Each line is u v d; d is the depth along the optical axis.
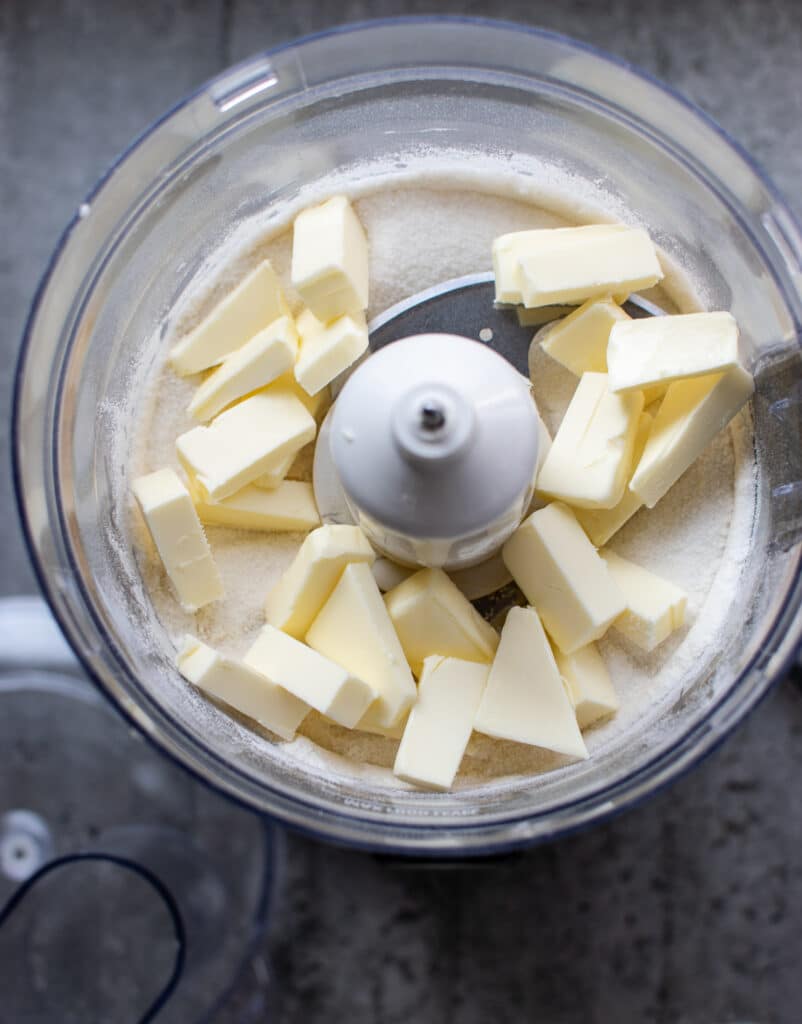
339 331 0.43
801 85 0.59
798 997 0.57
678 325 0.42
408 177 0.46
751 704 0.44
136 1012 0.60
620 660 0.44
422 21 0.46
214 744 0.44
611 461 0.42
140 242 0.46
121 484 0.45
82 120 0.60
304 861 0.59
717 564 0.44
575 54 0.46
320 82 0.47
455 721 0.42
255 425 0.43
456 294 0.45
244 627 0.45
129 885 0.61
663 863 0.58
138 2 0.61
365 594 0.42
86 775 0.61
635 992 0.58
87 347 0.46
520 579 0.43
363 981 0.58
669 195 0.46
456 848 0.43
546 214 0.46
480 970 0.58
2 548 0.60
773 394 0.45
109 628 0.44
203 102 0.46
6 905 0.61
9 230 0.60
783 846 0.58
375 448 0.39
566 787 0.43
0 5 0.61
